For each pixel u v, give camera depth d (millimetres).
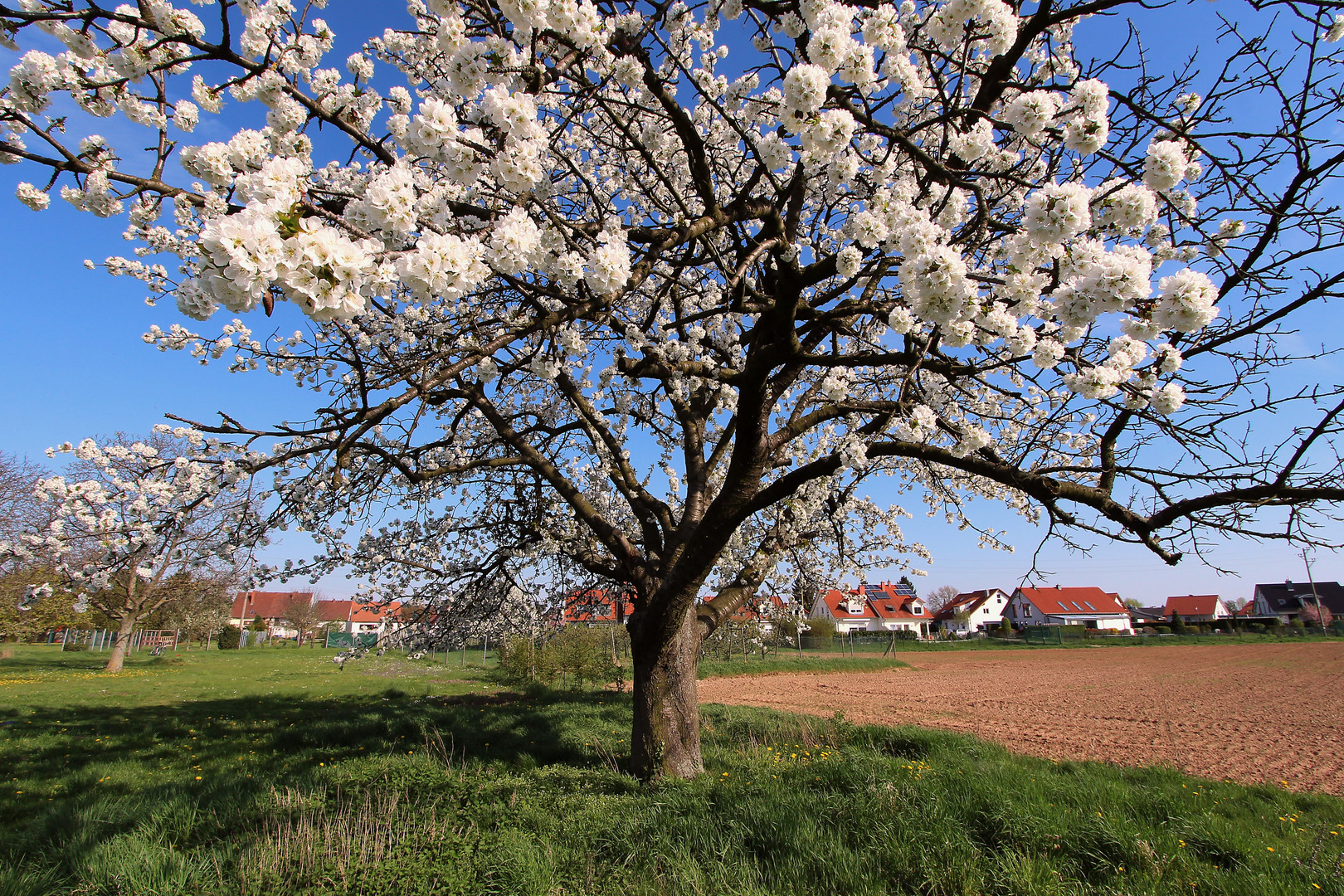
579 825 4613
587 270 3039
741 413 4977
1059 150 3863
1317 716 12742
